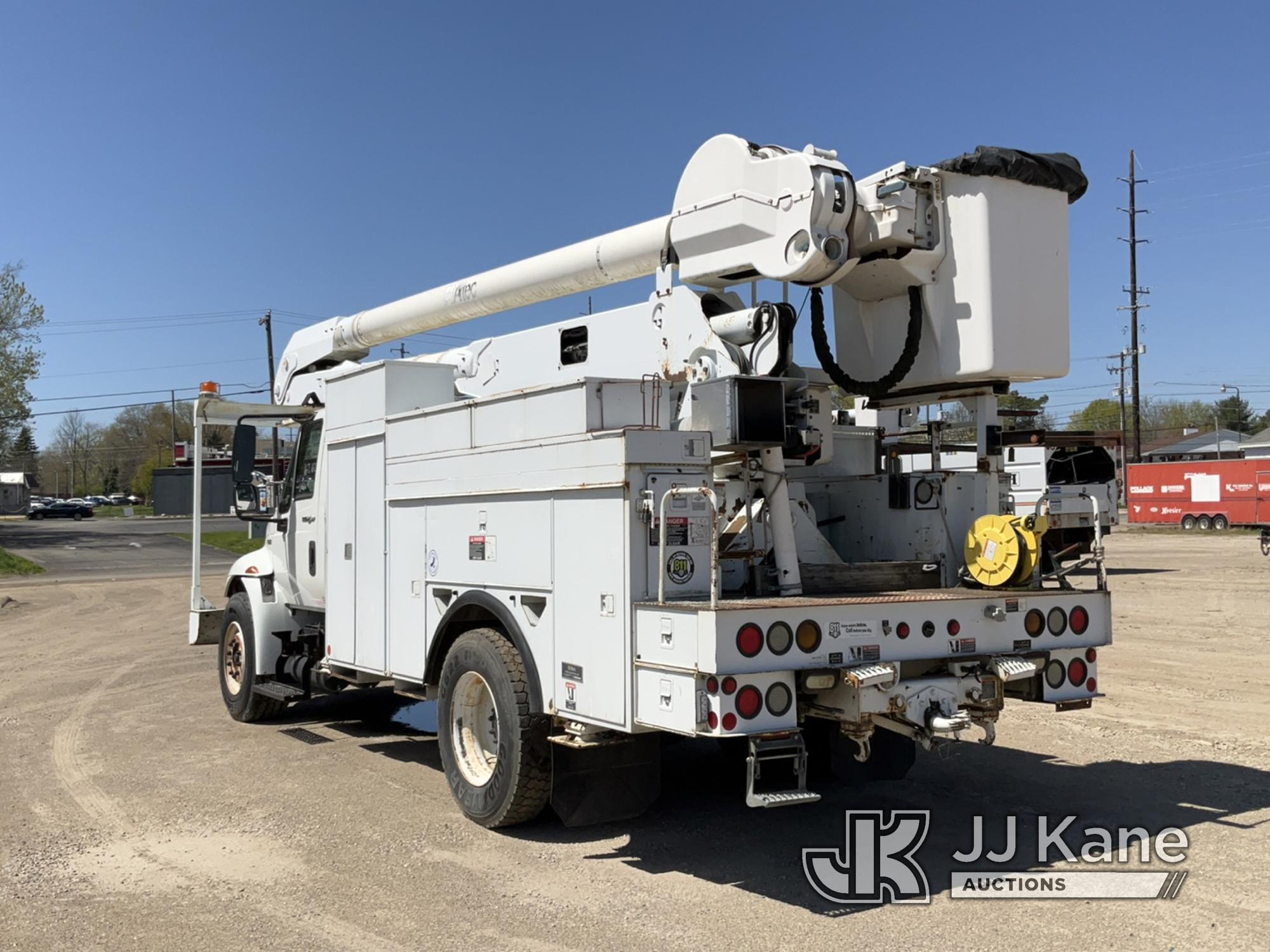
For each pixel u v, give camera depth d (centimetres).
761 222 554
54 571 3256
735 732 437
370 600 695
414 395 690
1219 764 705
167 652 1388
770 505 529
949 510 582
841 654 467
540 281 745
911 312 560
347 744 806
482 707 596
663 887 483
